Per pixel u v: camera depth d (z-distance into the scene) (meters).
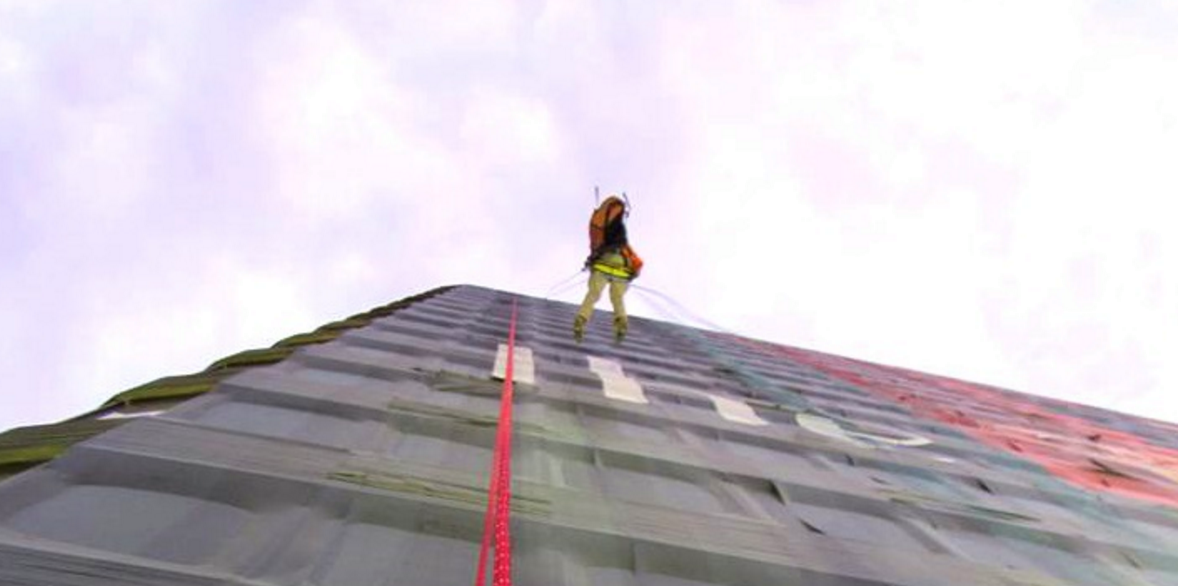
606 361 13.12
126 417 5.07
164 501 3.64
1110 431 18.36
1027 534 6.07
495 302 22.16
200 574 2.95
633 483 5.53
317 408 5.88
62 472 3.72
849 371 22.95
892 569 4.56
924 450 9.84
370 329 11.11
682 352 18.98
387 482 4.34
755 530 4.78
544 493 4.73
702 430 8.16
